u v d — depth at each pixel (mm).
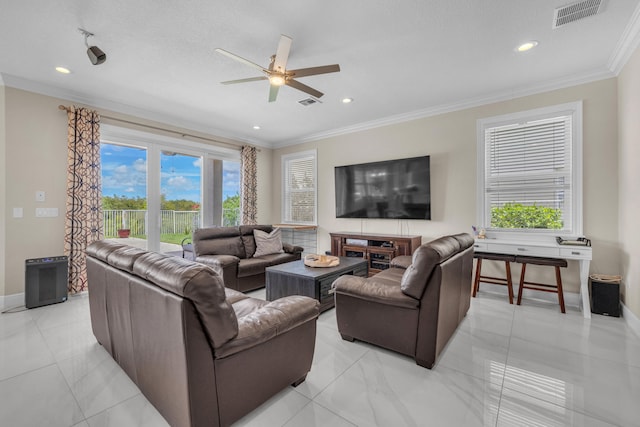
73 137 3539
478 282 3674
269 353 1613
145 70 3055
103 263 2078
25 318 2902
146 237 4426
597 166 3172
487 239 3611
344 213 5156
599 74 3109
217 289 1322
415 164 4340
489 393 1772
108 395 1732
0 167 3164
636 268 2625
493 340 2469
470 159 3951
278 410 1620
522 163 3660
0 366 2051
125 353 1829
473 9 2137
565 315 3031
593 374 1969
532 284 3334
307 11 2141
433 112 4211
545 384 1859
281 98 3826
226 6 2086
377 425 1508
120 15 2186
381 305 2242
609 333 2594
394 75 3188
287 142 6121
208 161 5273
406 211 4441
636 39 2445
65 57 2793
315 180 5688
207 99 3854
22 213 3283
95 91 3586
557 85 3338
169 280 1319
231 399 1438
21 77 3209
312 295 2916
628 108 2766
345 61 2875
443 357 2197
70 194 3521
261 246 4543
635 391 1786
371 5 2080
